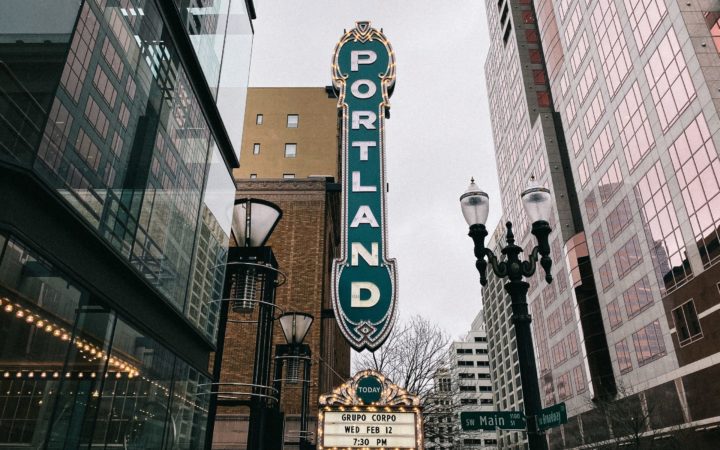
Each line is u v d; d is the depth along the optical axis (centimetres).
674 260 4722
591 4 6575
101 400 1030
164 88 1435
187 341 1559
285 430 2750
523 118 9512
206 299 1752
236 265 1453
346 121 2025
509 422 805
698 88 4434
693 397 4366
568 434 6912
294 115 5044
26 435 812
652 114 5128
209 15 1833
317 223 3484
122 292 1139
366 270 1712
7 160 777
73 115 964
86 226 966
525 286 872
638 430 4616
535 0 8919
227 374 2916
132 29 1233
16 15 832
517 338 843
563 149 8288
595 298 6450
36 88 855
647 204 5219
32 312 830
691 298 4459
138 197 1245
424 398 3553
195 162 1688
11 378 784
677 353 4616
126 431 1134
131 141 1222
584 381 6488
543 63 9719
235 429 2767
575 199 7856
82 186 991
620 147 5794
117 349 1101
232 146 2089
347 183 1867
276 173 4806
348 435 1265
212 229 1856
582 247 6775
